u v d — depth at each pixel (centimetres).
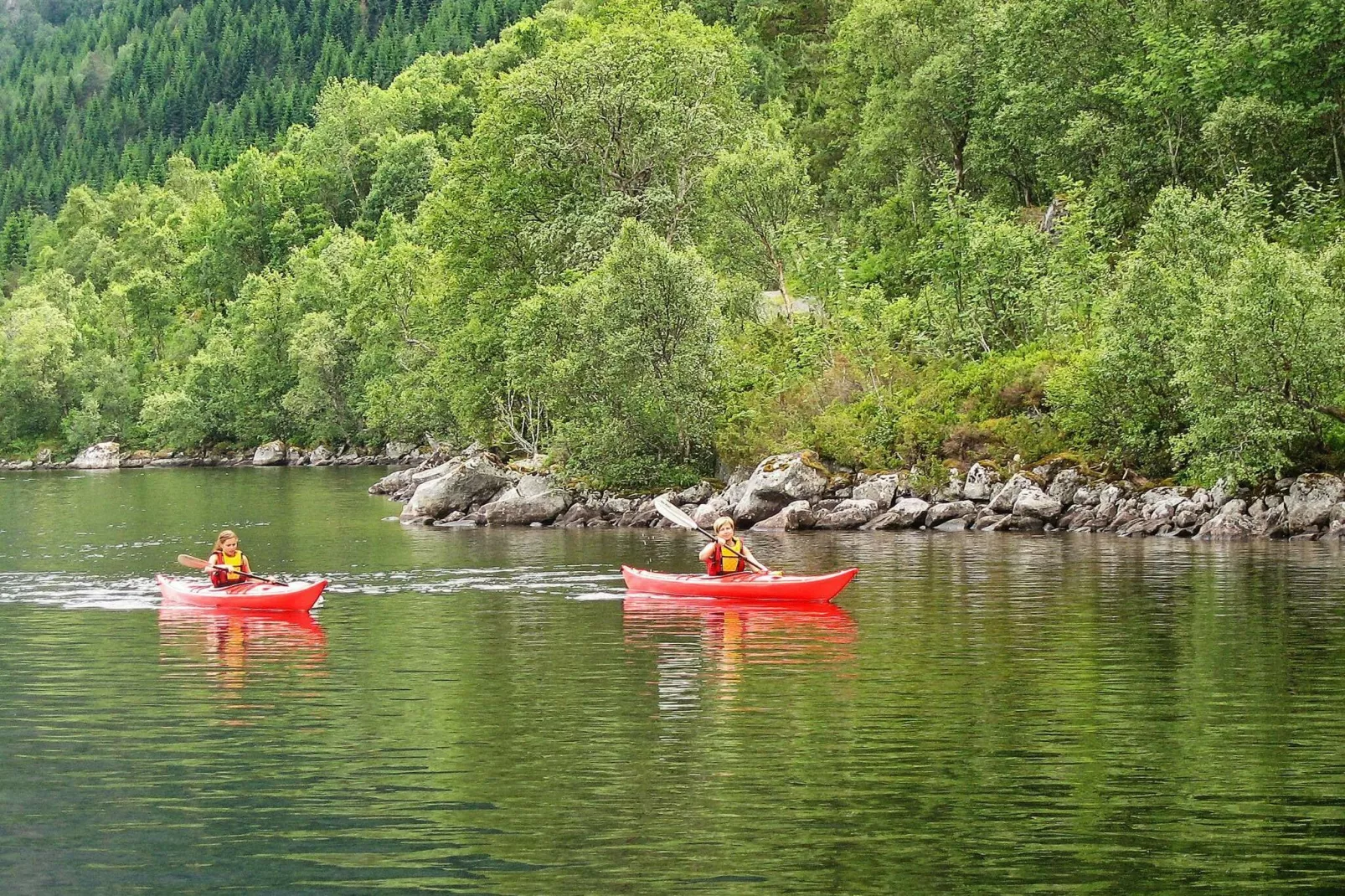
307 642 2041
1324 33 4834
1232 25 5344
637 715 1492
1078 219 4947
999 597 2441
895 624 2148
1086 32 5834
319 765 1287
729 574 2573
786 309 5397
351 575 2959
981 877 975
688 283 4522
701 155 5753
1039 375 4197
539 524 4453
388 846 1052
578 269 5294
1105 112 5791
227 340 10694
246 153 12825
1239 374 3516
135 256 13975
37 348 11006
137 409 11075
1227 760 1278
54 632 2175
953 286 4841
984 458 4106
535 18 12119
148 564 3331
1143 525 3659
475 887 964
